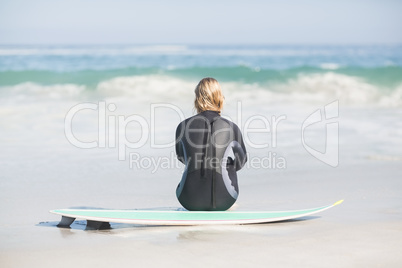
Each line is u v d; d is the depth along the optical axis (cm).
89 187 796
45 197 732
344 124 1393
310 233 525
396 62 3894
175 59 3778
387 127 1349
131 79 2097
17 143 1114
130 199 730
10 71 2256
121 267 424
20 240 509
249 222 564
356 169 928
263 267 421
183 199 600
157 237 514
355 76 2372
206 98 600
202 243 490
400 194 751
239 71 2439
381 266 424
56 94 1950
